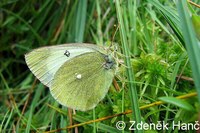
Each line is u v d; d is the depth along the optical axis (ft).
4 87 0.48
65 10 0.49
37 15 0.50
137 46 0.38
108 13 0.45
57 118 0.37
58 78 0.32
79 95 0.32
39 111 0.39
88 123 0.31
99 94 0.31
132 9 0.39
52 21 0.50
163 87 0.30
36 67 0.32
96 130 0.32
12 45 0.51
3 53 0.51
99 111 0.32
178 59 0.31
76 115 0.33
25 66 0.50
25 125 0.37
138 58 0.34
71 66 0.31
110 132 0.30
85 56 0.31
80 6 0.45
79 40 0.43
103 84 0.31
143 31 0.38
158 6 0.32
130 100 0.28
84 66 0.31
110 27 0.44
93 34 0.44
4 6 0.51
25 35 0.52
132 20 0.38
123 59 0.32
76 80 0.31
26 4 0.51
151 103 0.30
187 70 0.31
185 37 0.22
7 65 0.50
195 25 0.24
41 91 0.41
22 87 0.45
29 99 0.44
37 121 0.38
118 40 0.40
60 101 0.32
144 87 0.30
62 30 0.47
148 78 0.30
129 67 0.29
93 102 0.31
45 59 0.32
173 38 0.34
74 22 0.46
